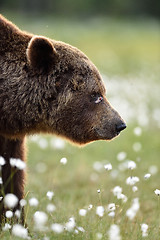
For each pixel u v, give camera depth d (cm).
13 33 982
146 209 1299
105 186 1452
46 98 961
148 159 1723
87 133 992
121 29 5975
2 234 908
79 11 8475
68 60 973
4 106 942
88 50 4309
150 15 8744
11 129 961
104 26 6122
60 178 1550
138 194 1370
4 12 7069
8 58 958
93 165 1639
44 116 970
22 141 1010
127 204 1131
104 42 4856
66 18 7131
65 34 4850
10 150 996
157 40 5362
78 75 970
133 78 3123
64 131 994
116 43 4894
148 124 2152
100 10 8756
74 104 970
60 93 964
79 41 4672
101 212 943
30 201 841
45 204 1204
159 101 2580
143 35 5628
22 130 971
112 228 890
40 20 6122
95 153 1795
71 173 1596
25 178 1030
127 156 1712
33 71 958
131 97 2577
